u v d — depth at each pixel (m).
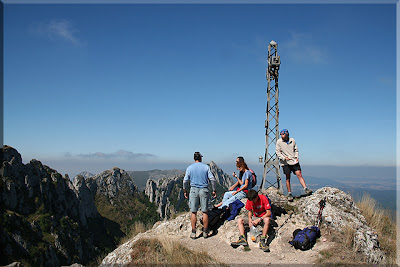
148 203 157.38
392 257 6.82
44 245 67.12
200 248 7.68
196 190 8.16
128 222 140.38
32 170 94.38
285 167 9.71
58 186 103.38
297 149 9.68
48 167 107.25
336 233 7.59
